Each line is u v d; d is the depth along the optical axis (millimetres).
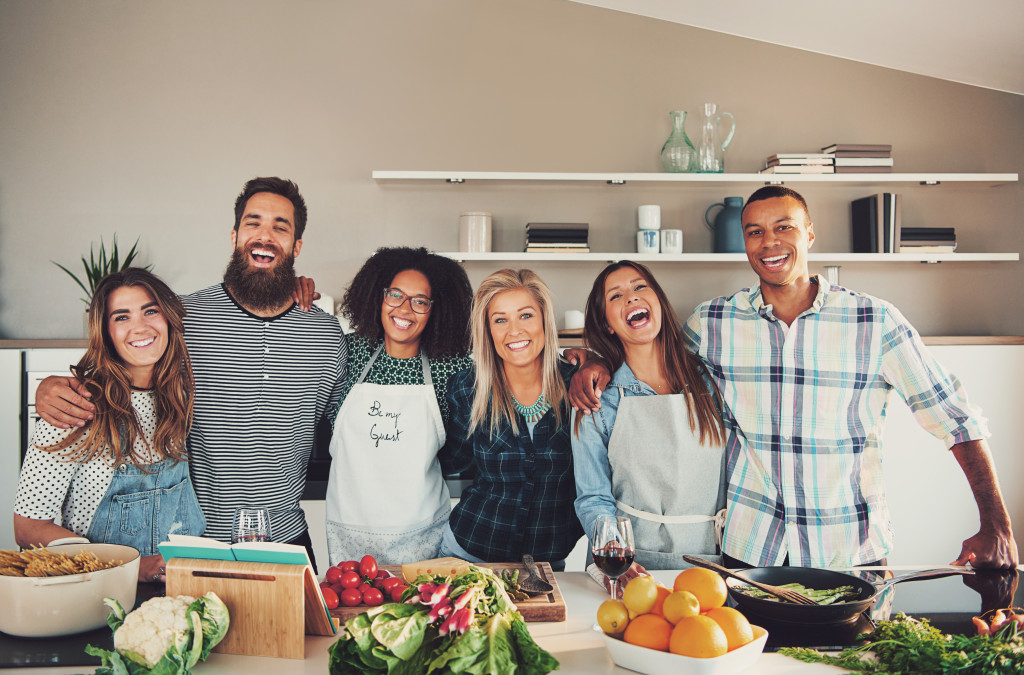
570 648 1189
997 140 4027
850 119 4008
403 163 3912
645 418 1756
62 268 3713
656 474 1754
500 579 1233
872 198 3824
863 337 1846
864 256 3762
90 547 1345
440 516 1979
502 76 3941
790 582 1366
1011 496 3605
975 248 4012
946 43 3641
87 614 1203
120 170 3848
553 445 1819
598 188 3953
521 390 1844
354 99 3906
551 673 1099
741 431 1879
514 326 1770
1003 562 1558
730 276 3971
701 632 1054
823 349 1854
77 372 1603
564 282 3936
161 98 3861
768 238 1854
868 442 1861
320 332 2039
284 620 1175
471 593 1071
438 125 3924
